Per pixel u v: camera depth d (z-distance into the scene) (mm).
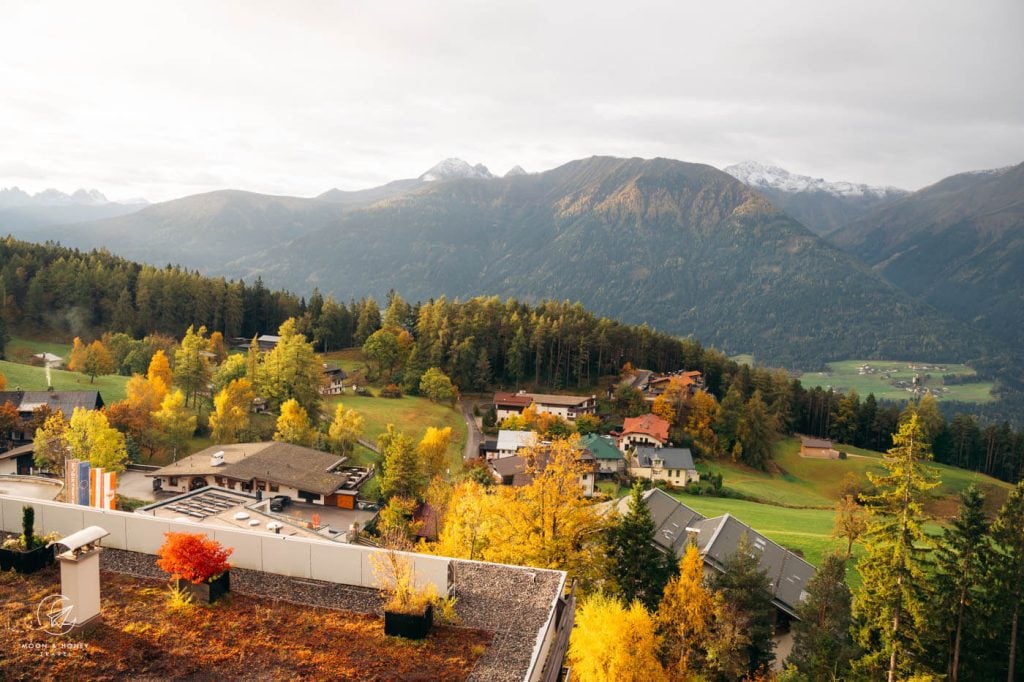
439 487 78125
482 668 18234
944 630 39062
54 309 176000
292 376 121250
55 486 59969
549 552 39812
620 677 30047
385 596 21641
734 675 39688
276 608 20766
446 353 175250
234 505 55812
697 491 120062
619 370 197875
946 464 173750
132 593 21234
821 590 49312
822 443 160875
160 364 114500
